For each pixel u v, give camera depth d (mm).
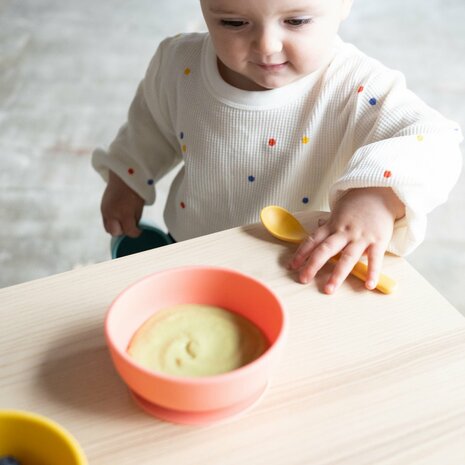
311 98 1001
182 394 497
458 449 517
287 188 1068
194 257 713
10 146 1978
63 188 1866
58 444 468
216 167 1083
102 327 623
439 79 2209
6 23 2502
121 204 1222
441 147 808
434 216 1779
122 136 1238
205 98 1058
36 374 581
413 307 651
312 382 571
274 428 533
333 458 511
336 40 1020
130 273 686
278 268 704
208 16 880
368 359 593
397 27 2477
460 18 2545
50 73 2264
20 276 1643
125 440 526
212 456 515
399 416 542
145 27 2500
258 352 571
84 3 2629
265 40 852
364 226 737
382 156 776
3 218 1781
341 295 667
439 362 589
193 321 598
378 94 938
